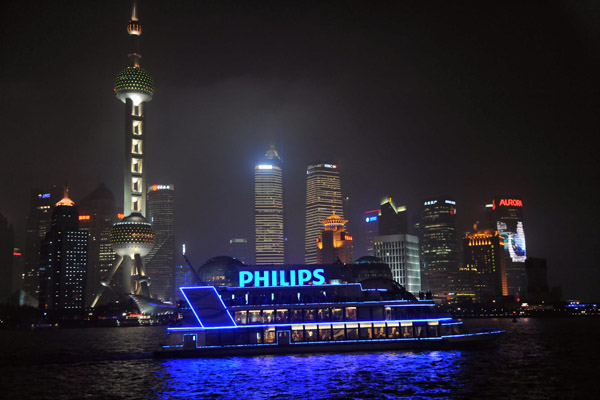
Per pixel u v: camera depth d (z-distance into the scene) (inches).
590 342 6574.8
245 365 3973.9
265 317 4308.6
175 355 4286.4
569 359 4559.5
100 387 3452.3
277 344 4281.5
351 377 3496.6
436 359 4111.7
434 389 3186.5
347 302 4372.5
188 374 3725.4
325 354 4313.5
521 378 3516.2
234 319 4313.5
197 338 4306.1
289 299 4392.2
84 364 4655.5
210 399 3056.1
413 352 4370.1
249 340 4293.8
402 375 3548.2
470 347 4527.6
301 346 4271.7
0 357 5561.0
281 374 3627.0
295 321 4306.1
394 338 4394.7
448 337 4463.6
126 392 3275.1
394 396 3036.4
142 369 4042.8
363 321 4352.9
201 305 4318.4
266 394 3120.1
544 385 3316.9
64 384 3592.5
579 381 3449.8
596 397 3009.4
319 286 4419.3
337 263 4613.7
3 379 3848.4
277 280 4431.6
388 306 4416.8
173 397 3117.6
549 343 6422.2
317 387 3245.6
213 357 4259.4
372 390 3164.4
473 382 3366.1
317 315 4320.9
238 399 3036.4
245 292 4409.5
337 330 4330.7
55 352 6254.9
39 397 3193.9
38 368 4453.7
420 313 4456.2
